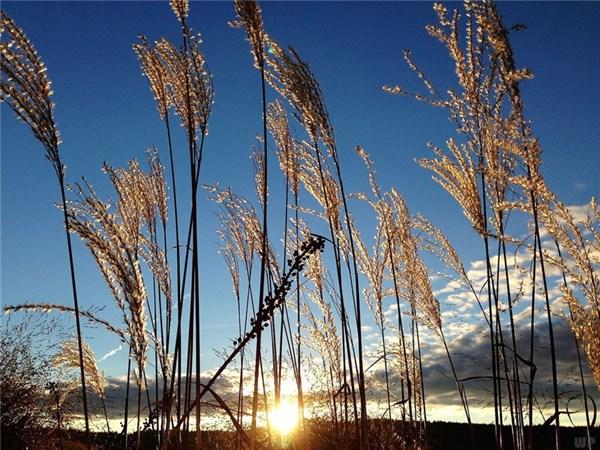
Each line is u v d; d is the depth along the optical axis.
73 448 1.57
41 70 0.85
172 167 1.21
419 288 1.73
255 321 0.73
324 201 1.53
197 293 1.00
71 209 0.84
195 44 1.07
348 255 1.56
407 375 1.73
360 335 1.35
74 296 0.86
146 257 1.30
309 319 1.74
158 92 1.18
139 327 0.88
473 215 1.32
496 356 1.32
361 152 1.79
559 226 1.17
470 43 1.27
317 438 1.58
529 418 1.19
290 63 1.29
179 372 1.01
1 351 2.08
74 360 1.69
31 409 2.02
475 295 1.57
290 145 1.61
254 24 1.11
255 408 0.92
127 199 1.34
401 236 1.79
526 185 1.20
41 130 0.84
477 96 1.28
